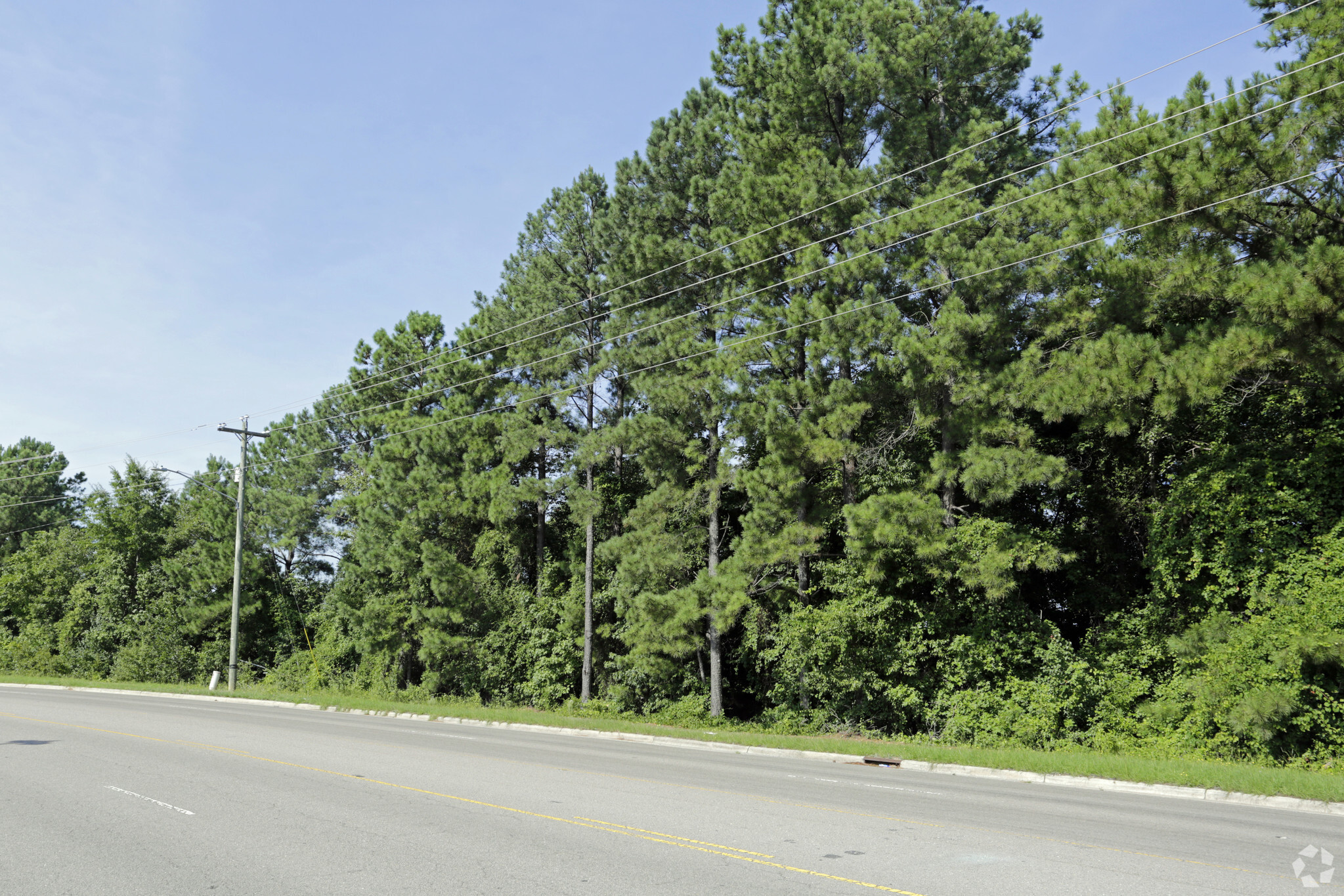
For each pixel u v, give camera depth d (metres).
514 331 40.75
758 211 27.59
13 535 85.50
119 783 12.98
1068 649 24.42
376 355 53.00
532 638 38.09
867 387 26.42
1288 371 20.56
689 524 33.44
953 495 26.62
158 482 62.38
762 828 10.05
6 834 9.59
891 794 13.14
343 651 47.25
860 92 27.17
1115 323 22.59
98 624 60.00
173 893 7.35
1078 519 27.61
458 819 10.48
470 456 41.12
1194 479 22.28
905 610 26.25
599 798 12.06
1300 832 10.52
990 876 7.96
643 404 36.50
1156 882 7.83
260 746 17.66
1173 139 18.14
